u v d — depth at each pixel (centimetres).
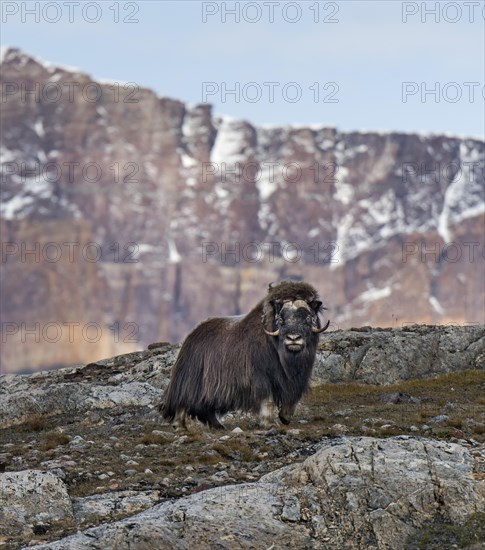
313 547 5203
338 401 9575
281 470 5900
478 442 7006
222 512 5391
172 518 5350
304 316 7350
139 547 5088
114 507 5872
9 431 9050
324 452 5784
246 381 7612
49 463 6900
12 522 5688
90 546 5103
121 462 6856
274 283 7731
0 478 5966
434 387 10181
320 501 5484
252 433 7344
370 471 5606
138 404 9631
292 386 7600
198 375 7838
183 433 7700
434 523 5325
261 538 5228
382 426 7606
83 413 9462
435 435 7181
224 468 6550
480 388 10025
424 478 5541
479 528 5234
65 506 5862
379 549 5178
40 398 9562
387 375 11006
